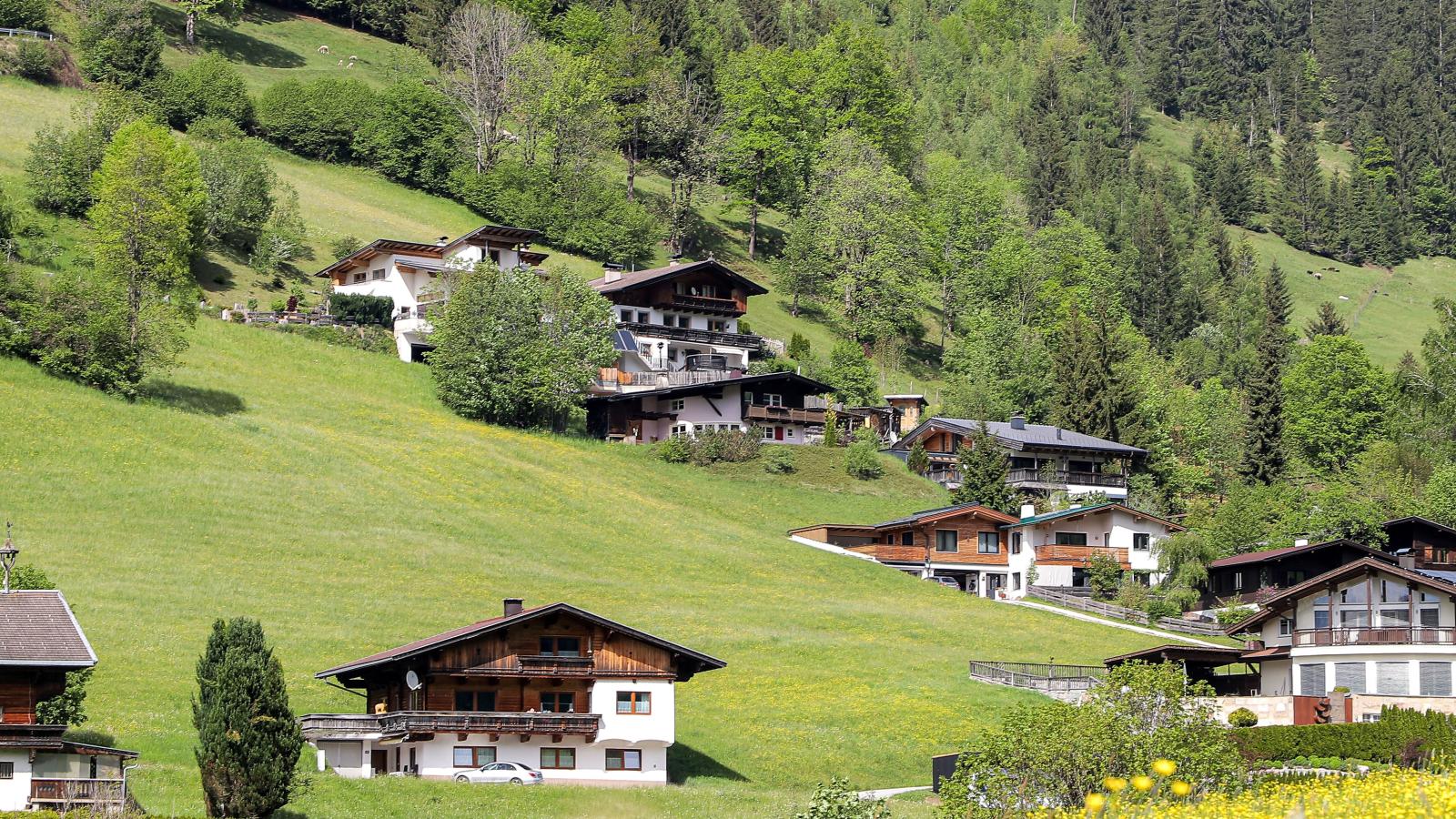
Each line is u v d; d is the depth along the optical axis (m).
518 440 112.19
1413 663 65.62
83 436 91.31
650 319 136.00
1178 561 101.44
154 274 106.75
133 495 86.06
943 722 70.50
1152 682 41.16
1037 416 146.12
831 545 103.44
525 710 61.03
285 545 84.19
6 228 117.38
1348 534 106.75
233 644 47.59
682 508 105.69
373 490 95.56
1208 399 157.12
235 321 118.56
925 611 92.06
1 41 156.25
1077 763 38.84
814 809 40.44
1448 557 103.25
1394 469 135.88
